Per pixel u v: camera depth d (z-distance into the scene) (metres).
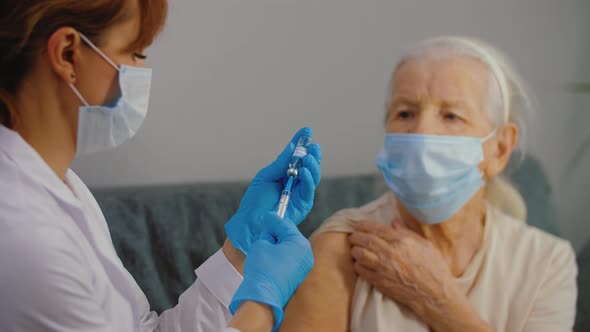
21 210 0.70
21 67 0.72
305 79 1.89
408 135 1.21
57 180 0.78
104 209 1.47
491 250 1.25
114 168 1.67
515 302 1.19
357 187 1.83
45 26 0.70
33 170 0.75
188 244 1.50
